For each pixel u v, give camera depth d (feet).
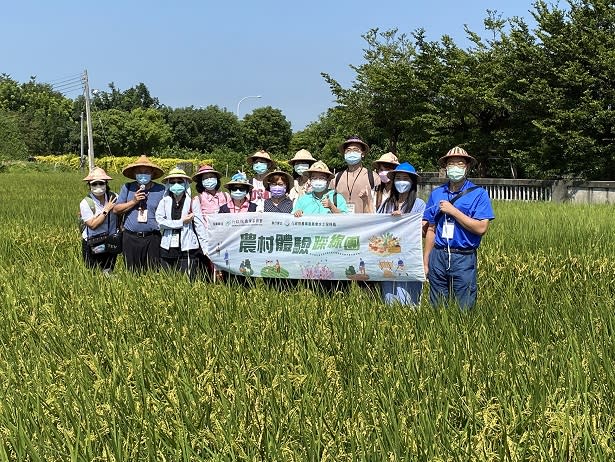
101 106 397.80
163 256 31.22
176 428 12.62
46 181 135.44
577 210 58.95
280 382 14.60
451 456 11.40
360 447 11.72
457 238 23.29
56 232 44.60
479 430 12.26
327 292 24.77
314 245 27.45
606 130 88.74
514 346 16.55
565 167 94.02
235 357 16.81
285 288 27.63
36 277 27.20
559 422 11.69
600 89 89.45
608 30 92.02
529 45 96.12
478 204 23.11
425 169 130.31
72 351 17.49
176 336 18.58
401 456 11.50
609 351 16.11
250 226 28.37
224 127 346.13
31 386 15.12
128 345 17.88
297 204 28.32
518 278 27.73
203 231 30.63
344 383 15.08
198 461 11.64
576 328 18.15
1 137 255.91
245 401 13.76
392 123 119.14
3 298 23.76
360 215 26.68
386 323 19.26
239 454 11.66
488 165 110.63
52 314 21.25
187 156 303.27
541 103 92.22
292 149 248.52
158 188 32.37
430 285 24.30
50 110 332.80
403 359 16.01
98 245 32.17
